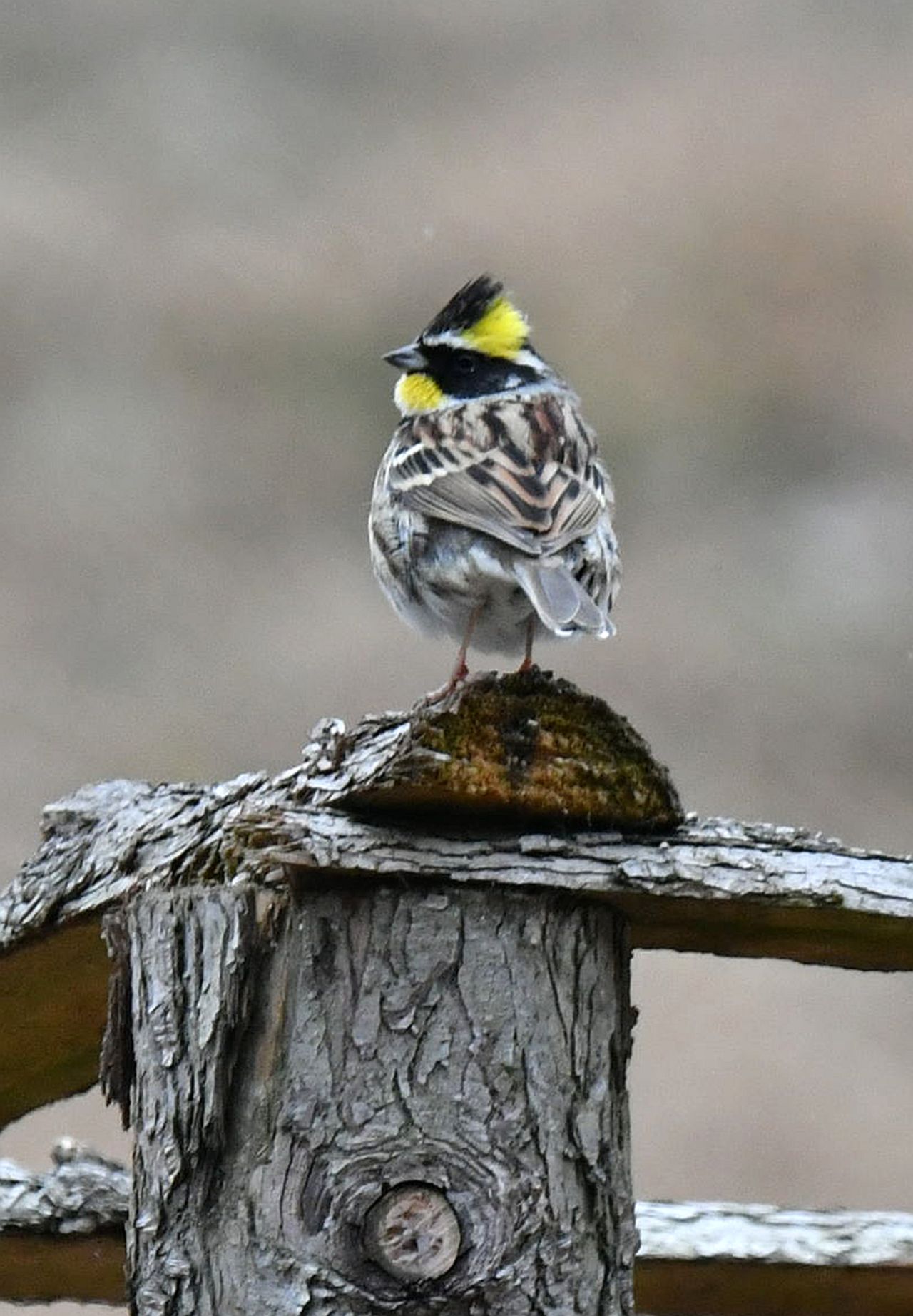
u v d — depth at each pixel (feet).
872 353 69.62
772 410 68.64
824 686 57.77
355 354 69.97
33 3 83.30
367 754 18.21
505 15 83.97
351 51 83.10
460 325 28.73
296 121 79.71
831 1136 40.75
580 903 18.28
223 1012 17.97
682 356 69.97
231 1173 17.79
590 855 18.20
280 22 84.07
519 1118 17.70
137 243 73.00
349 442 67.05
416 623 25.73
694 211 73.31
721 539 64.49
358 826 17.98
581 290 72.08
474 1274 17.40
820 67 78.18
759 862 18.48
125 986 18.62
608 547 25.26
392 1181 17.47
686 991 44.09
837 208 72.43
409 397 28.66
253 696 56.18
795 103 76.28
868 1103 41.32
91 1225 20.84
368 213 74.95
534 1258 17.52
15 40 82.17
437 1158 17.54
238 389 68.49
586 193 74.64
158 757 54.13
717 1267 21.48
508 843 18.10
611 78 79.97
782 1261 21.39
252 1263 17.48
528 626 25.08
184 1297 17.67
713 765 55.21
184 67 82.28
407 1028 17.71
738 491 66.44
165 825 20.10
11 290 70.18
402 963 17.81
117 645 57.82
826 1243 21.48
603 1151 17.95
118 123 78.69
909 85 76.79
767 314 70.69
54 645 57.72
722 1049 42.60
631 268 72.43
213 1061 17.89
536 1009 17.90
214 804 19.94
